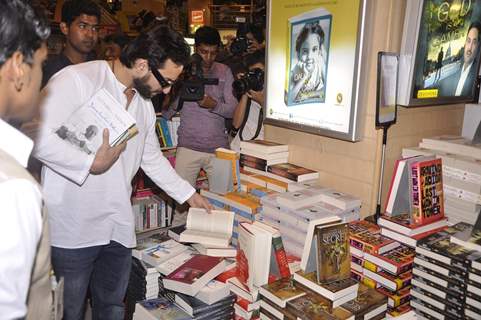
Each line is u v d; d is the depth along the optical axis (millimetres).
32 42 732
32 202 692
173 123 3678
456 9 1776
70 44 2570
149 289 1793
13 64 715
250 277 1571
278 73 2047
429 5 1636
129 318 1919
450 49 1819
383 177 1824
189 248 1903
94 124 1461
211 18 4961
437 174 1701
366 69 1687
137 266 1839
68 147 1432
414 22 1633
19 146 773
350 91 1709
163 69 1499
